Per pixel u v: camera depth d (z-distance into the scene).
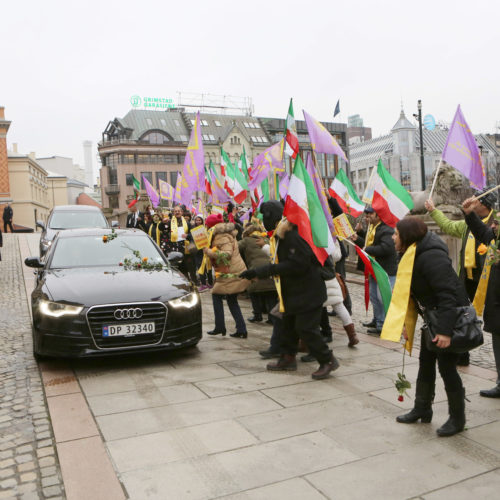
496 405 4.20
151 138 72.12
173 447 3.50
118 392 4.62
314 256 4.77
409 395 4.46
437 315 3.40
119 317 5.15
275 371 5.19
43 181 67.88
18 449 3.57
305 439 3.60
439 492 2.91
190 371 5.22
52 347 5.12
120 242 6.90
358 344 6.30
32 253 18.23
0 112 53.53
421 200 11.22
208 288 11.10
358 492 2.92
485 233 4.27
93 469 3.21
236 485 3.01
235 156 74.00
